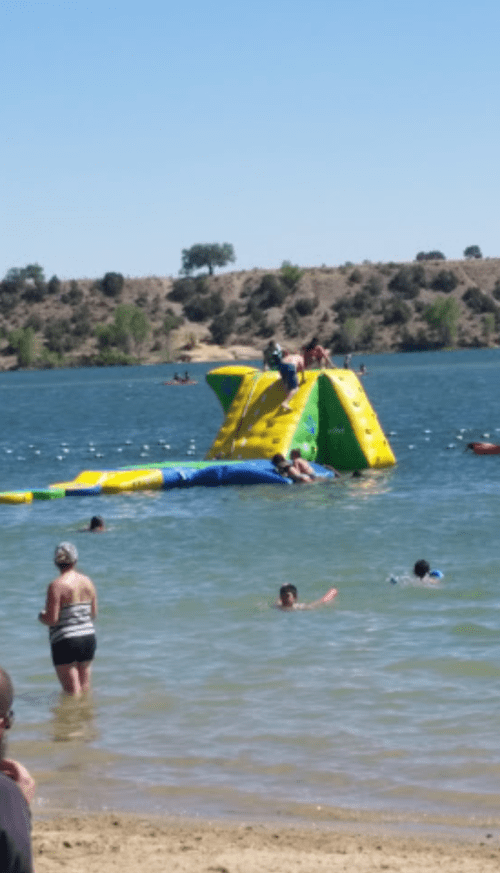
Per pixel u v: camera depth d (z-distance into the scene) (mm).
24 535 22062
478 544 19375
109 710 11359
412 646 13172
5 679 4457
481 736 10148
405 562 18078
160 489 28422
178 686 12000
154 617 14984
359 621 14445
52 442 47875
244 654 13102
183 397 88125
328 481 29375
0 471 35938
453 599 15438
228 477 29016
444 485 27672
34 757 10109
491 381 91250
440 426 48844
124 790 9234
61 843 7844
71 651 11828
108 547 20484
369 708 11062
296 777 9391
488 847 7617
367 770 9469
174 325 198625
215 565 18406
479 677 11898
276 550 19594
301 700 11398
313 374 32406
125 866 7297
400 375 110938
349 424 31828
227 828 8242
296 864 7258
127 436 50406
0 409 80500
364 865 7199
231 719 10930
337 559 18547
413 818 8391
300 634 13898
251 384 33375
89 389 110062
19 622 15000
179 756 10008
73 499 27125
